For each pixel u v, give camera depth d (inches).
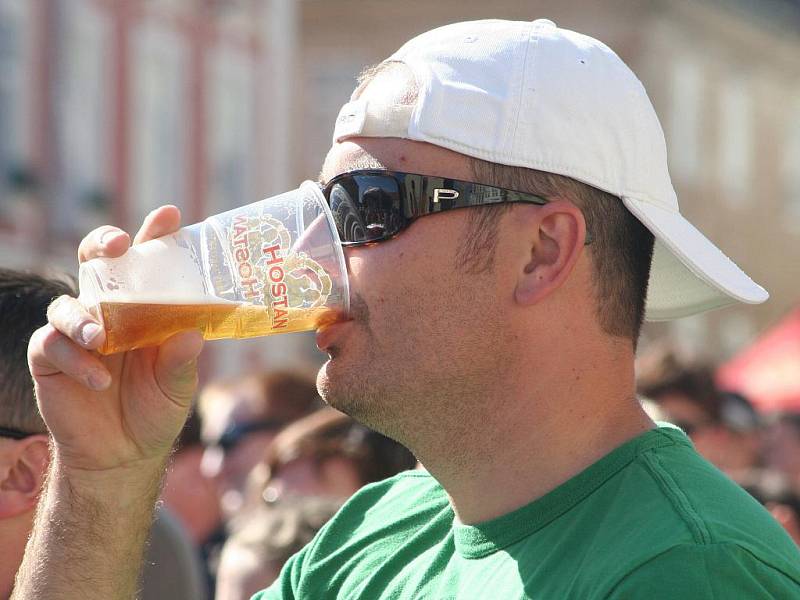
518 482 191.6
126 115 1713.8
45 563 199.9
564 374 193.3
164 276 189.5
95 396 201.6
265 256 194.4
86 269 188.5
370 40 2488.9
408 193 195.9
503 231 195.2
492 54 199.9
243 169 1962.4
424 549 206.2
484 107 196.9
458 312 194.1
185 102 1828.2
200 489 469.4
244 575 321.7
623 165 199.6
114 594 201.3
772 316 2770.7
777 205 2800.2
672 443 191.2
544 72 198.4
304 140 2500.0
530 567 181.5
